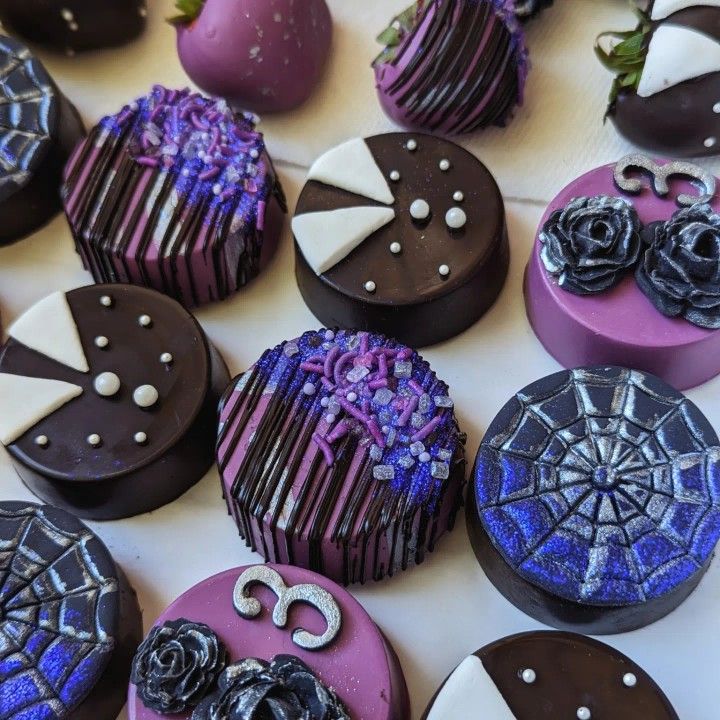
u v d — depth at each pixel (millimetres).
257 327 260
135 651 224
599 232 238
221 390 246
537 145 272
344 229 246
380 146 259
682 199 244
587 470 219
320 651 210
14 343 245
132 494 235
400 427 228
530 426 226
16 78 271
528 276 251
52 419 237
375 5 292
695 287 228
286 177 275
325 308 252
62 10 276
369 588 233
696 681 219
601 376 229
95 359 242
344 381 234
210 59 266
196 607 217
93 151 261
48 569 223
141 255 250
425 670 225
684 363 236
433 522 226
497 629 227
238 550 238
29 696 210
